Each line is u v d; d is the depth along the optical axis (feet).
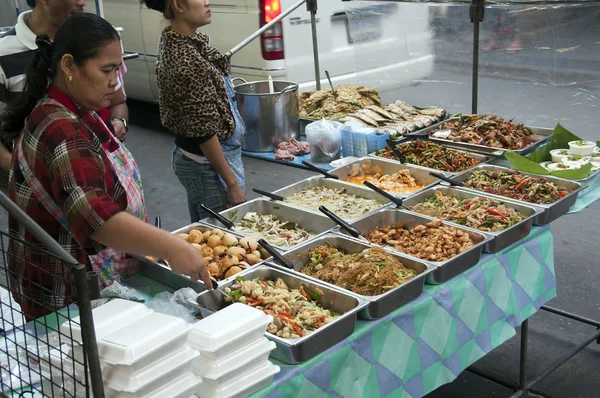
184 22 9.70
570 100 14.24
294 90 12.91
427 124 13.19
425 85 15.48
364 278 7.18
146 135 24.50
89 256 7.37
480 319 7.97
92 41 6.06
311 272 8.04
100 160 6.29
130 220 5.83
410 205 9.65
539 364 10.83
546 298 9.03
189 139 10.41
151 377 4.90
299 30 20.01
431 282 7.53
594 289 12.74
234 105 10.86
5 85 9.81
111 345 4.91
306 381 6.05
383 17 15.31
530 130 12.44
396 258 7.74
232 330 5.40
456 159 11.15
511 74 14.40
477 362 10.98
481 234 8.20
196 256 5.93
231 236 8.30
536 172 10.29
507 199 9.29
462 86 15.02
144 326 5.12
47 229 6.61
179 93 9.72
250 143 12.85
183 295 6.97
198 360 5.37
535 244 8.77
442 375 7.57
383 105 15.60
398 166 11.10
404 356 7.07
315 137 11.98
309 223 9.34
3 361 5.84
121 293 7.20
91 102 6.35
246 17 20.10
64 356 5.35
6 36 10.01
